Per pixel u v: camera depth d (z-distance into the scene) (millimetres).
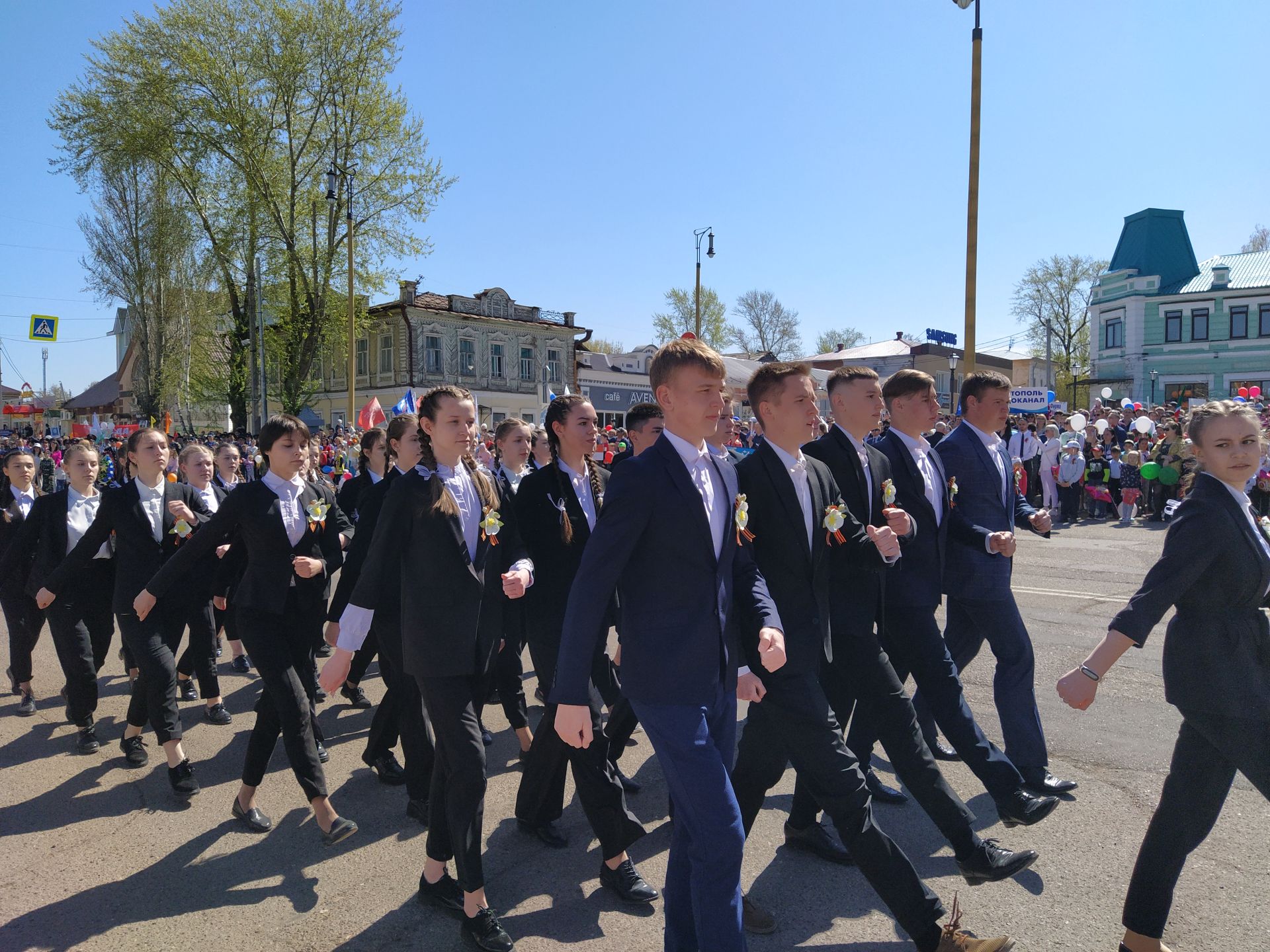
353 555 3906
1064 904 2914
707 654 2328
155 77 25297
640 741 4828
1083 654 6145
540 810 3525
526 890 3150
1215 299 35250
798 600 2740
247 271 27703
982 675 5766
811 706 2564
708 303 53781
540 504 3764
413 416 4578
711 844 2182
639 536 2318
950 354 40312
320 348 29062
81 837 3641
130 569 4254
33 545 5059
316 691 4293
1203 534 2373
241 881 3252
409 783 3740
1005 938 2383
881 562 2816
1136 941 2539
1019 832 3471
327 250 27719
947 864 3234
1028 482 16141
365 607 2893
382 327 33781
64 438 33469
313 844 3570
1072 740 4477
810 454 3342
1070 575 9492
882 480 3354
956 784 4012
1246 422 2385
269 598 3654
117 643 7500
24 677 5391
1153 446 15391
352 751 4699
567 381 38812
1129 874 3117
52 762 4539
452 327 34281
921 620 3424
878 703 2920
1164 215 37625
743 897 3023
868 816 2506
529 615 3650
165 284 30453
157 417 30859
